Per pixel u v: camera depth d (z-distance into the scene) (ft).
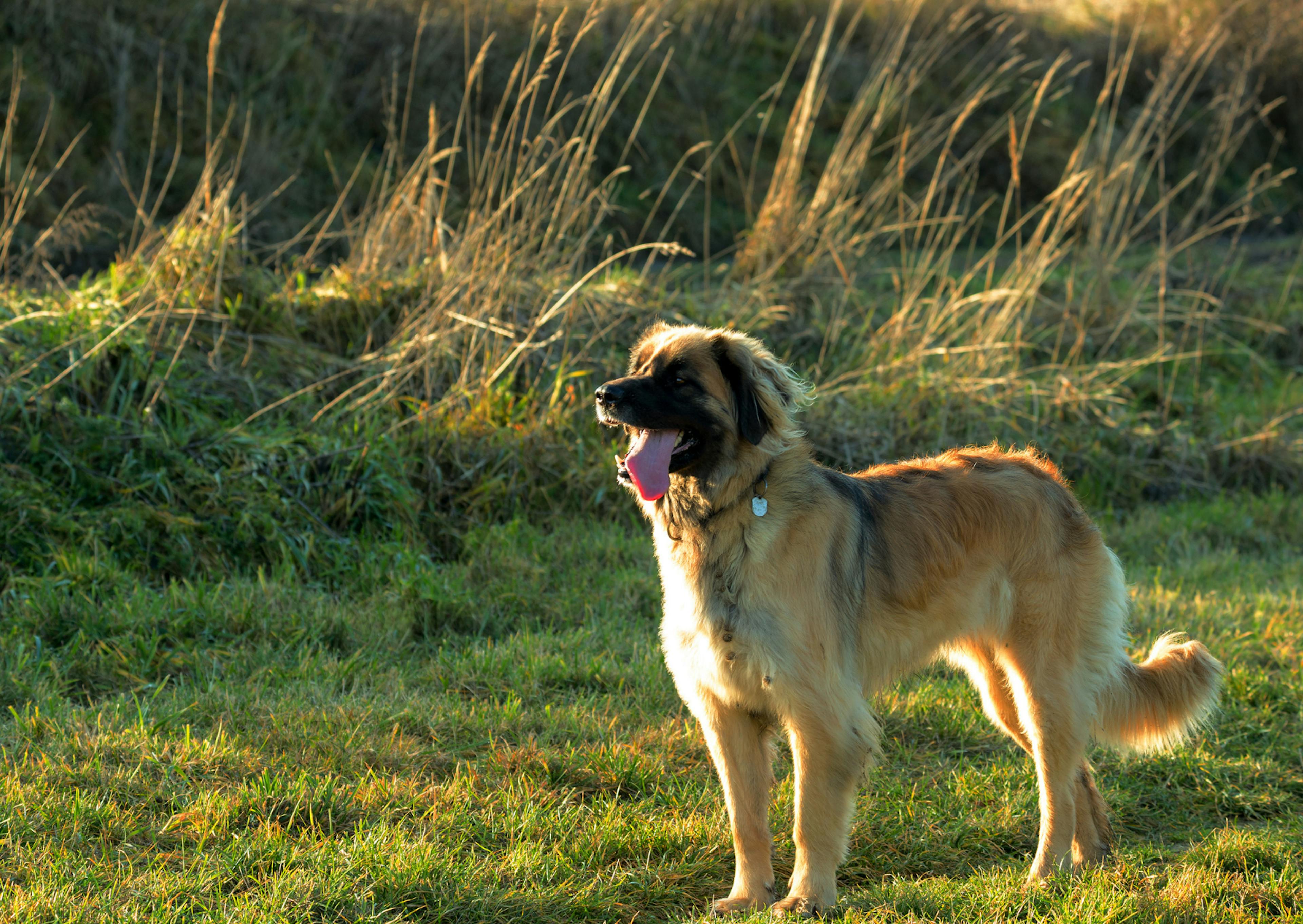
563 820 16.87
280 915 13.53
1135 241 65.98
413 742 19.26
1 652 21.70
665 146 66.69
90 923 13.25
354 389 33.01
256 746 18.83
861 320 45.03
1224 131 60.95
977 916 14.40
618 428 34.12
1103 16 83.30
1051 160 71.10
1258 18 78.43
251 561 26.99
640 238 61.46
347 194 57.77
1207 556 33.58
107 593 24.67
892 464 18.71
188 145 58.23
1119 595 17.70
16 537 25.36
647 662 23.40
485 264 35.40
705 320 40.27
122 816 16.10
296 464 29.27
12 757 17.65
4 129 54.49
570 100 64.54
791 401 16.06
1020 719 17.15
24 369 28.04
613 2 67.72
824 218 45.62
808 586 15.21
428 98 63.57
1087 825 17.20
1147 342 48.42
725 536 15.49
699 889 16.01
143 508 26.89
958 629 17.06
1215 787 19.39
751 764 15.88
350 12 64.44
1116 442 40.55
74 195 53.67
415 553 28.63
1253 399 47.57
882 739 20.83
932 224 45.78
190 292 33.88
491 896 14.47
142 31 60.39
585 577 28.48
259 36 62.39
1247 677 23.20
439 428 32.30
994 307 43.39
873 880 16.51
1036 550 17.04
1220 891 15.06
